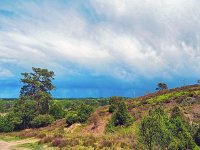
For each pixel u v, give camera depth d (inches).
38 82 3641.7
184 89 2491.4
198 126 1353.3
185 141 1160.2
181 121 1251.8
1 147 1721.2
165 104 2151.8
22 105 2987.2
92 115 2250.2
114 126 1926.7
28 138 2103.8
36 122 2733.8
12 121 2797.7
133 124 1870.1
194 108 1889.8
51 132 2234.3
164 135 1088.8
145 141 1072.2
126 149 1320.1
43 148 1582.2
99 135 1745.8
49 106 3196.4
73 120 2295.8
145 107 2182.6
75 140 1605.6
